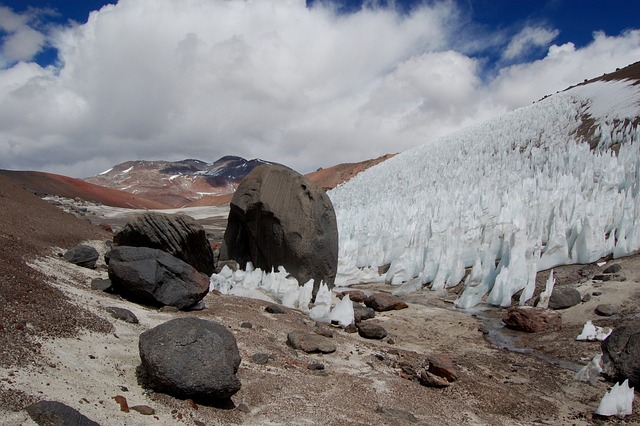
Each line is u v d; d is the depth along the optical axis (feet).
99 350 23.67
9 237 41.63
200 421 19.95
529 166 104.32
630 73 145.48
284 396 25.03
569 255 57.77
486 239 65.92
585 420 27.71
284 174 55.36
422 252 67.56
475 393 30.22
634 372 31.37
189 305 37.04
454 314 50.72
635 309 42.91
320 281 52.39
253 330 35.42
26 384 17.44
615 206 60.64
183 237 46.65
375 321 47.85
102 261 51.01
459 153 137.39
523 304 50.42
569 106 138.62
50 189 191.83
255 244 56.65
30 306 24.86
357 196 136.26
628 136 95.61
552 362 37.01
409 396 28.35
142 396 20.57
